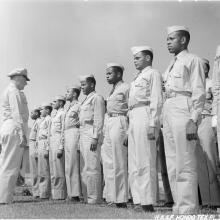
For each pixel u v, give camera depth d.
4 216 4.85
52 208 5.72
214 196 5.90
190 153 4.70
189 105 4.79
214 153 6.00
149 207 5.21
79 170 7.66
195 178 4.71
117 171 6.01
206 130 6.00
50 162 8.38
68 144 7.65
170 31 5.08
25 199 8.09
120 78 6.40
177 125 4.73
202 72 4.84
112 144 6.06
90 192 6.78
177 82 4.86
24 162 13.05
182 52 5.00
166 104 4.93
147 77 5.38
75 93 8.02
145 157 5.23
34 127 9.68
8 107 6.93
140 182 5.25
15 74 7.09
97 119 6.85
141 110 5.35
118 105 6.14
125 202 5.98
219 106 4.92
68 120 7.75
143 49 5.59
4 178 6.63
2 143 6.76
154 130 5.17
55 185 8.20
